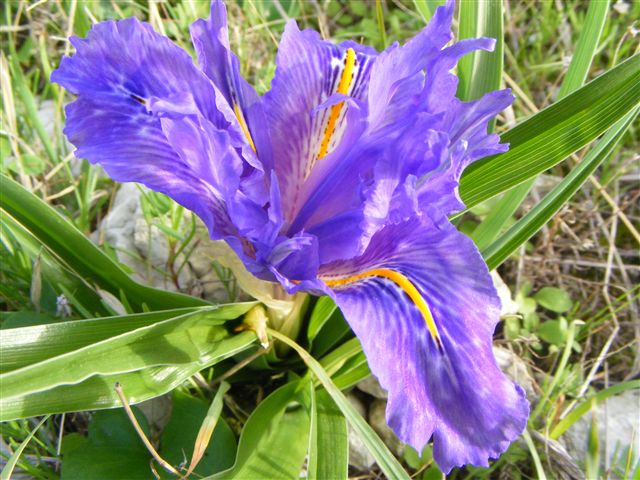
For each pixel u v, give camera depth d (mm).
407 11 178
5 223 100
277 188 82
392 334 75
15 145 130
